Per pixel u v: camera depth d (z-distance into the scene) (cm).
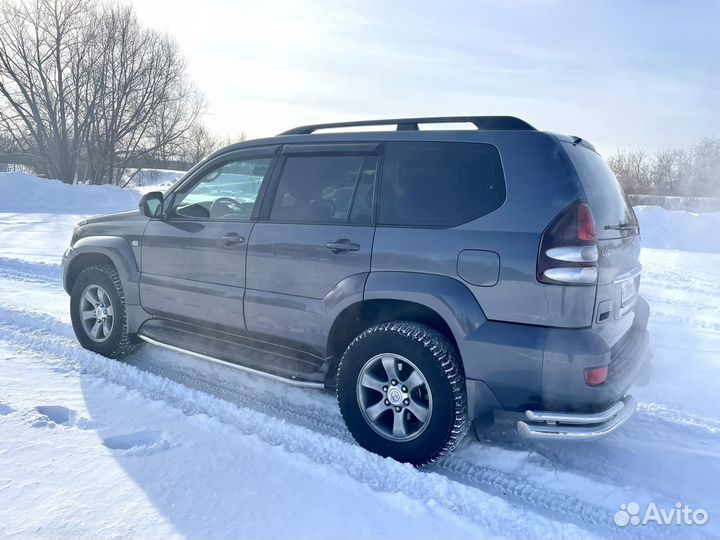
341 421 392
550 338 292
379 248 340
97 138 3078
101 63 3023
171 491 286
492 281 305
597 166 343
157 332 456
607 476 330
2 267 878
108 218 498
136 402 388
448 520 273
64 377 429
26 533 247
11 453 310
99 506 270
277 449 329
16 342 512
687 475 333
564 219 293
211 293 416
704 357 542
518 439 373
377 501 286
